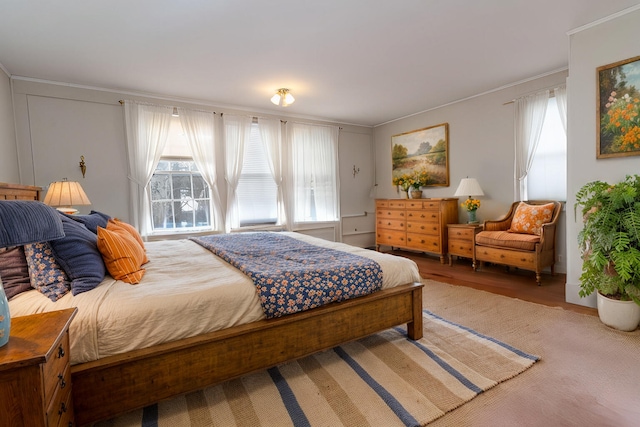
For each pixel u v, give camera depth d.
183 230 4.18
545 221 3.51
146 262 2.11
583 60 2.56
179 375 1.40
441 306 2.78
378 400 1.53
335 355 1.98
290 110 4.81
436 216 4.47
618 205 2.15
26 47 2.62
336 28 2.45
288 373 1.79
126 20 2.25
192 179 4.27
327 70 3.27
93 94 3.59
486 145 4.22
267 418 1.44
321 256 2.19
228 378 1.50
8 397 0.81
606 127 2.47
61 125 3.43
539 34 2.64
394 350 2.01
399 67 3.25
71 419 1.16
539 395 1.54
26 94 3.25
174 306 1.40
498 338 2.14
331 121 5.49
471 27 2.49
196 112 4.16
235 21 2.31
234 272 1.83
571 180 2.70
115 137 3.72
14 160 3.14
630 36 2.32
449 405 1.48
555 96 3.47
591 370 1.74
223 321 1.50
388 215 5.23
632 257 2.01
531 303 2.78
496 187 4.15
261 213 4.73
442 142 4.76
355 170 5.82
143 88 3.68
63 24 2.28
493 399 1.53
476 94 4.25
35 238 0.93
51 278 1.43
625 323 2.17
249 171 4.63
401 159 5.44
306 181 5.16
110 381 1.27
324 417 1.43
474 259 3.99
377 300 1.97
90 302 1.34
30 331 0.97
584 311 2.56
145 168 3.83
